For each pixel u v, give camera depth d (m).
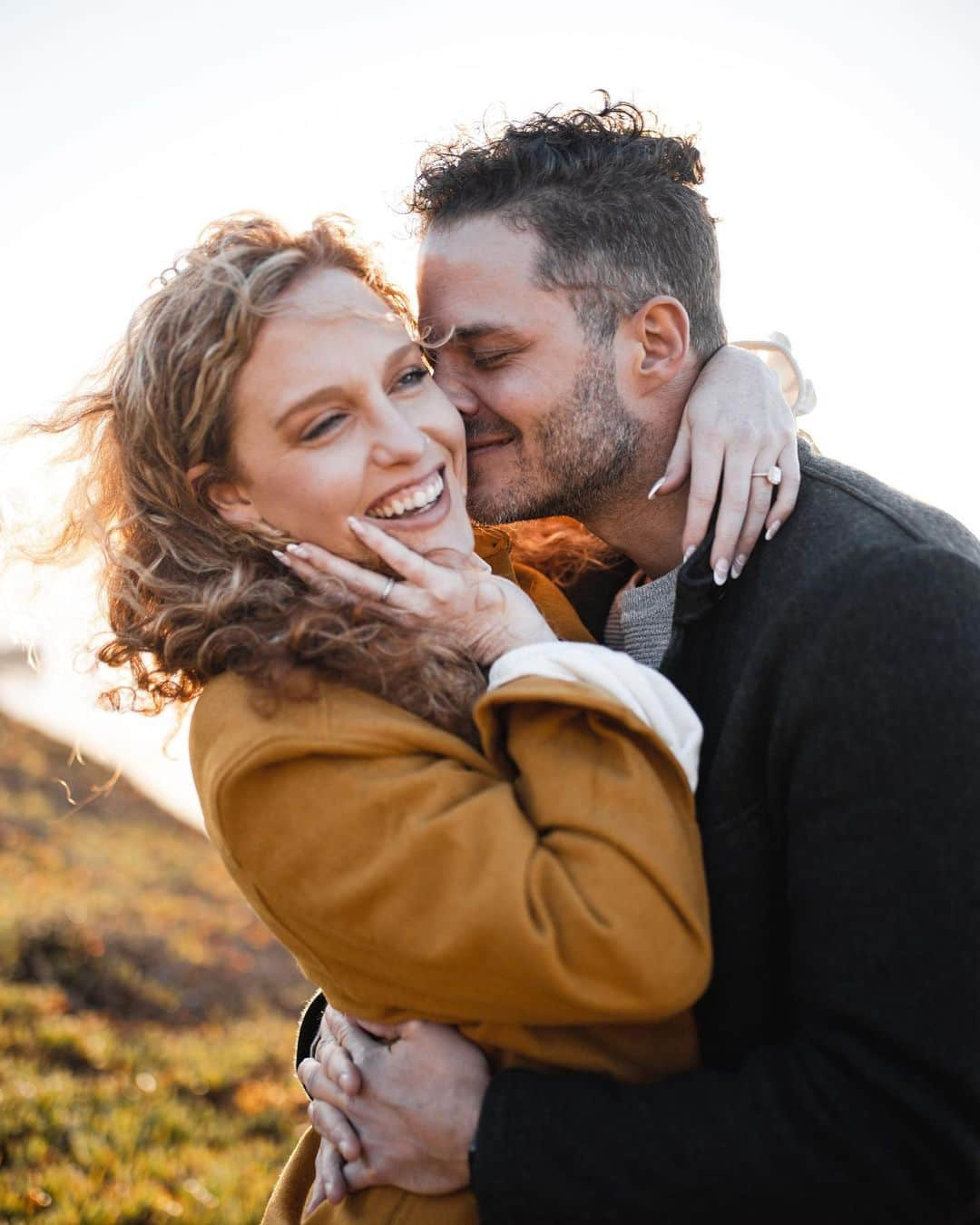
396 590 1.70
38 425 1.91
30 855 7.36
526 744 1.55
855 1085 1.36
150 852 8.29
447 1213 1.57
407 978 1.53
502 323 1.84
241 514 1.77
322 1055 1.73
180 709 2.01
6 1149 3.79
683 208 1.94
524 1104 1.48
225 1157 4.18
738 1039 1.57
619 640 2.13
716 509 1.74
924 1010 1.33
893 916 1.35
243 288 1.62
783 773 1.49
